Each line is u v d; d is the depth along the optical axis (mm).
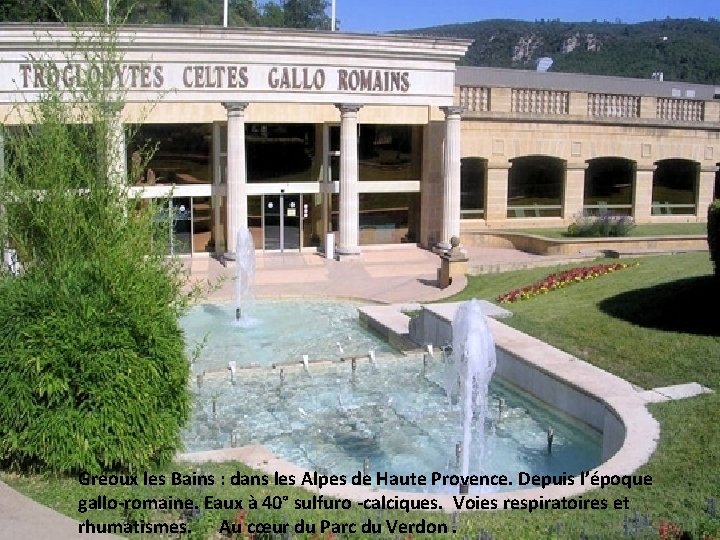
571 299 20328
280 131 34844
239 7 75500
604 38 159250
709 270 21031
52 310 8695
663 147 41531
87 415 8703
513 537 7754
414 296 25703
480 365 14594
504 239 35531
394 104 33219
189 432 13484
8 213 9578
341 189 33312
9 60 27391
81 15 11805
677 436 11594
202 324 22328
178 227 34094
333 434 13469
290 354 19250
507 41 175625
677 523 8336
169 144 33562
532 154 39094
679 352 15328
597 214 38719
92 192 9773
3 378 8578
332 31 31859
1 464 9281
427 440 13227
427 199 36531
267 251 35438
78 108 11102
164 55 30031
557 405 14523
